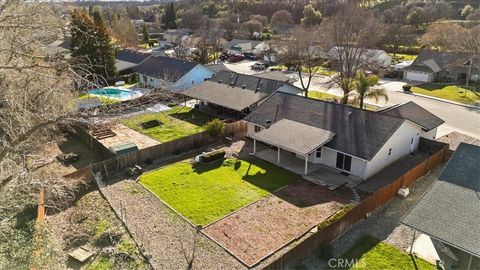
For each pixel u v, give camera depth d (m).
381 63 55.06
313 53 51.50
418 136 30.20
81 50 48.62
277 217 20.94
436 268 16.38
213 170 27.11
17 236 17.08
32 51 16.08
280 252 17.98
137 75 56.00
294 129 28.64
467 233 15.60
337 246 18.16
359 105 42.69
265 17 114.94
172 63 52.47
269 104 33.38
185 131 35.72
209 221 20.56
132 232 19.39
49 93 15.10
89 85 14.44
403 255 17.34
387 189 21.77
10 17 12.87
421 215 17.11
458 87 54.12
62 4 17.62
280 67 71.06
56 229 19.73
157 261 17.27
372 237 18.83
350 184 24.86
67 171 26.95
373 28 47.78
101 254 17.73
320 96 48.97
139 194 23.58
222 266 17.03
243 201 22.70
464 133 34.84
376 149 25.16
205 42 73.81
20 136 14.97
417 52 82.94
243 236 19.19
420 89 53.50
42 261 16.00
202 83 44.44
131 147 29.30
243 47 84.44
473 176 18.72
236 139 33.44
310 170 26.84
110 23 90.44
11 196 16.91
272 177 25.94
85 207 22.06
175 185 24.78
